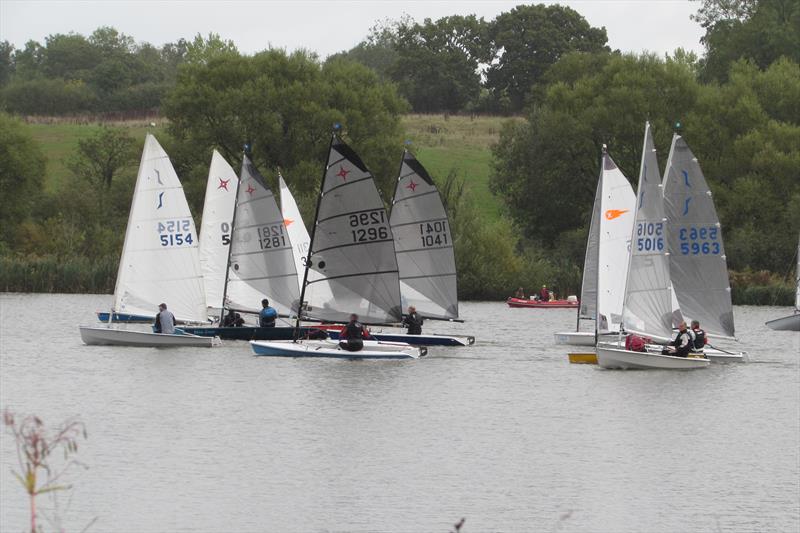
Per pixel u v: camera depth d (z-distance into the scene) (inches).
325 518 3193.9
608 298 6318.9
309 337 6840.6
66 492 3427.7
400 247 7130.9
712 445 4168.3
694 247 6565.0
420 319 7111.2
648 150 5944.9
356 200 6417.3
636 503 3378.4
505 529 3115.2
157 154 6786.4
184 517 3193.9
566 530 3112.7
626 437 4296.3
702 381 5679.1
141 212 6776.6
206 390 5201.8
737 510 3316.9
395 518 3201.3
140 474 3644.2
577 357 6343.5
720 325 6584.6
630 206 6323.8
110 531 3070.9
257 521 3161.9
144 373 5718.5
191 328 7116.1
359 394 5147.6
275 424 4434.1
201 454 3909.9
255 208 7076.8
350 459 3863.2
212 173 7445.9
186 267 6840.6
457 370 5974.4
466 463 3833.7
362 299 6461.6
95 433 4244.6
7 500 3334.2
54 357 6309.1
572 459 3917.3
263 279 7111.2
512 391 5300.2
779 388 5487.2
